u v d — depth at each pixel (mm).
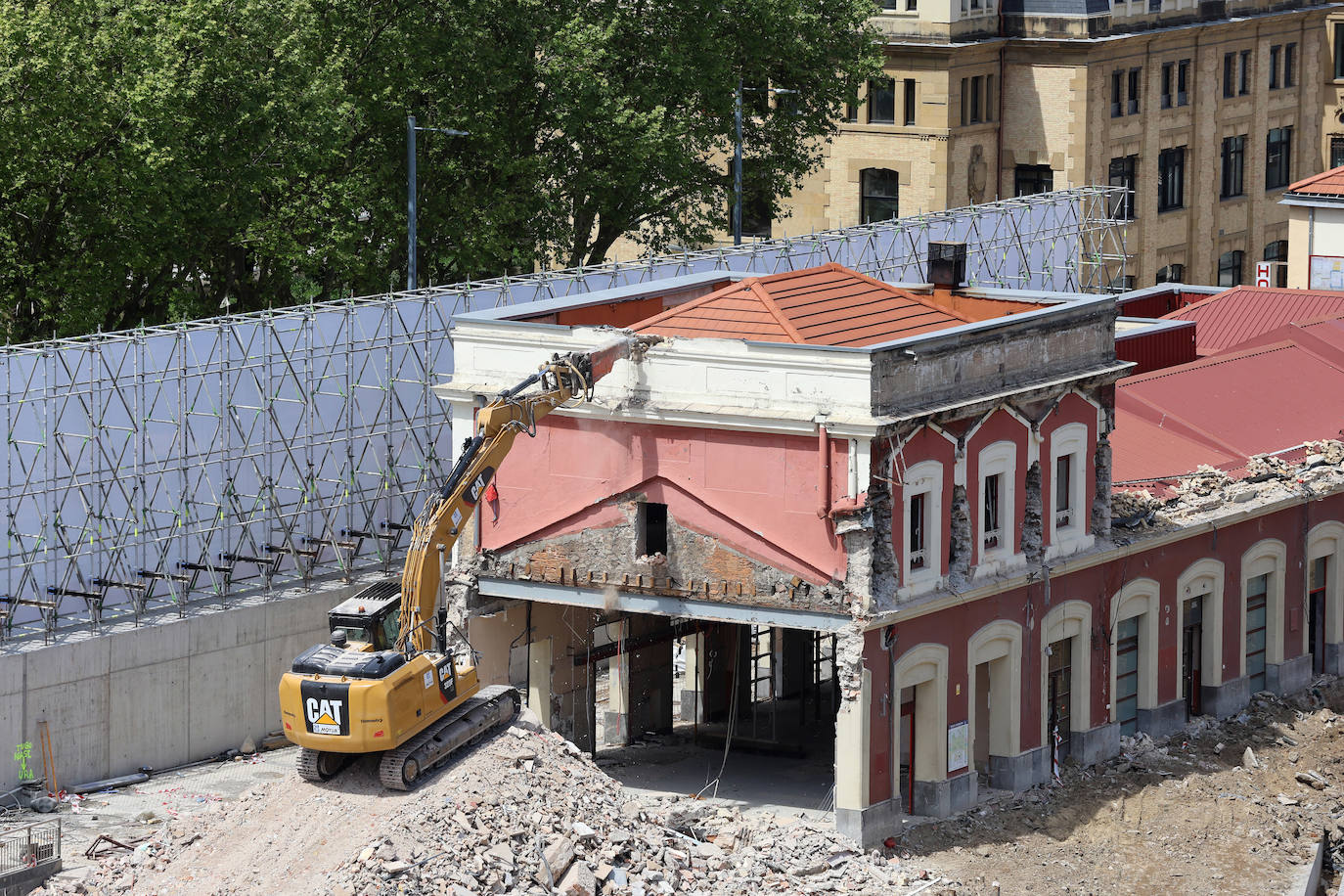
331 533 64312
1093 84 114625
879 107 112562
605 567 55812
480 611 57562
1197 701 66625
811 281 58281
